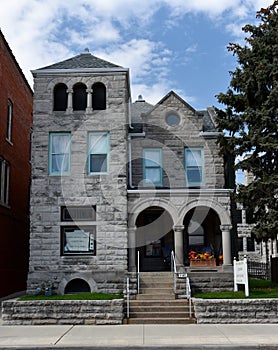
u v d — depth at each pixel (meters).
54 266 19.30
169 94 22.19
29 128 29.75
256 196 19.28
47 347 11.64
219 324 15.03
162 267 22.19
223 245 19.72
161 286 18.02
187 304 16.38
